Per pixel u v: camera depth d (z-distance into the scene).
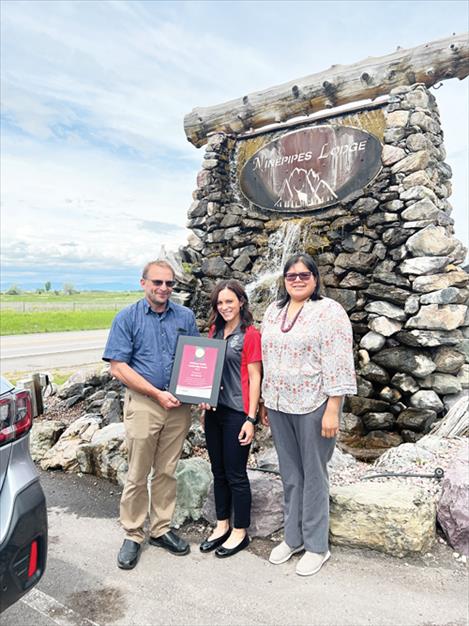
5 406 2.13
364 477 3.58
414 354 4.74
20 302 53.03
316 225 5.68
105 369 6.39
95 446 4.41
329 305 2.90
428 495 3.26
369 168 5.35
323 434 2.82
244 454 3.11
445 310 4.59
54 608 2.58
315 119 5.89
